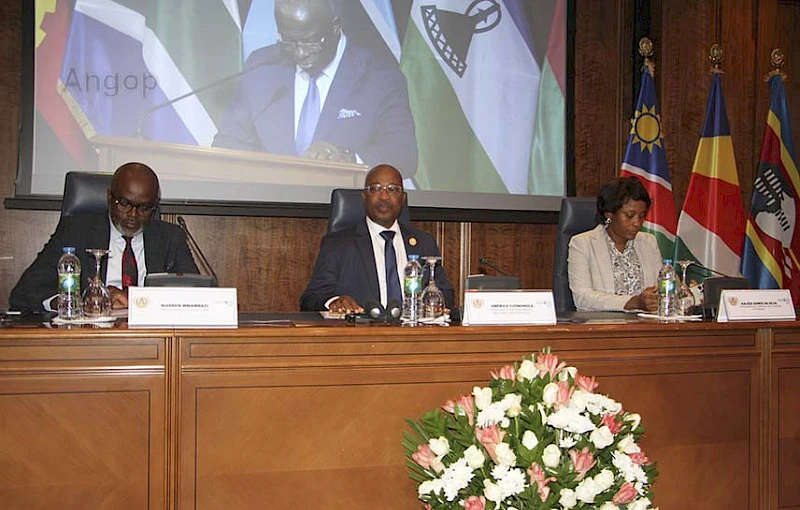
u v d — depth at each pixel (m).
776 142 4.36
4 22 3.67
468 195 4.22
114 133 3.73
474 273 4.30
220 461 1.81
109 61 3.74
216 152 3.85
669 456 2.13
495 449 1.37
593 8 4.48
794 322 2.23
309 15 3.99
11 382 1.71
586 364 2.06
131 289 1.83
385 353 1.91
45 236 3.71
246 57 3.90
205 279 2.03
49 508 1.74
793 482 2.25
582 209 3.22
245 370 1.82
